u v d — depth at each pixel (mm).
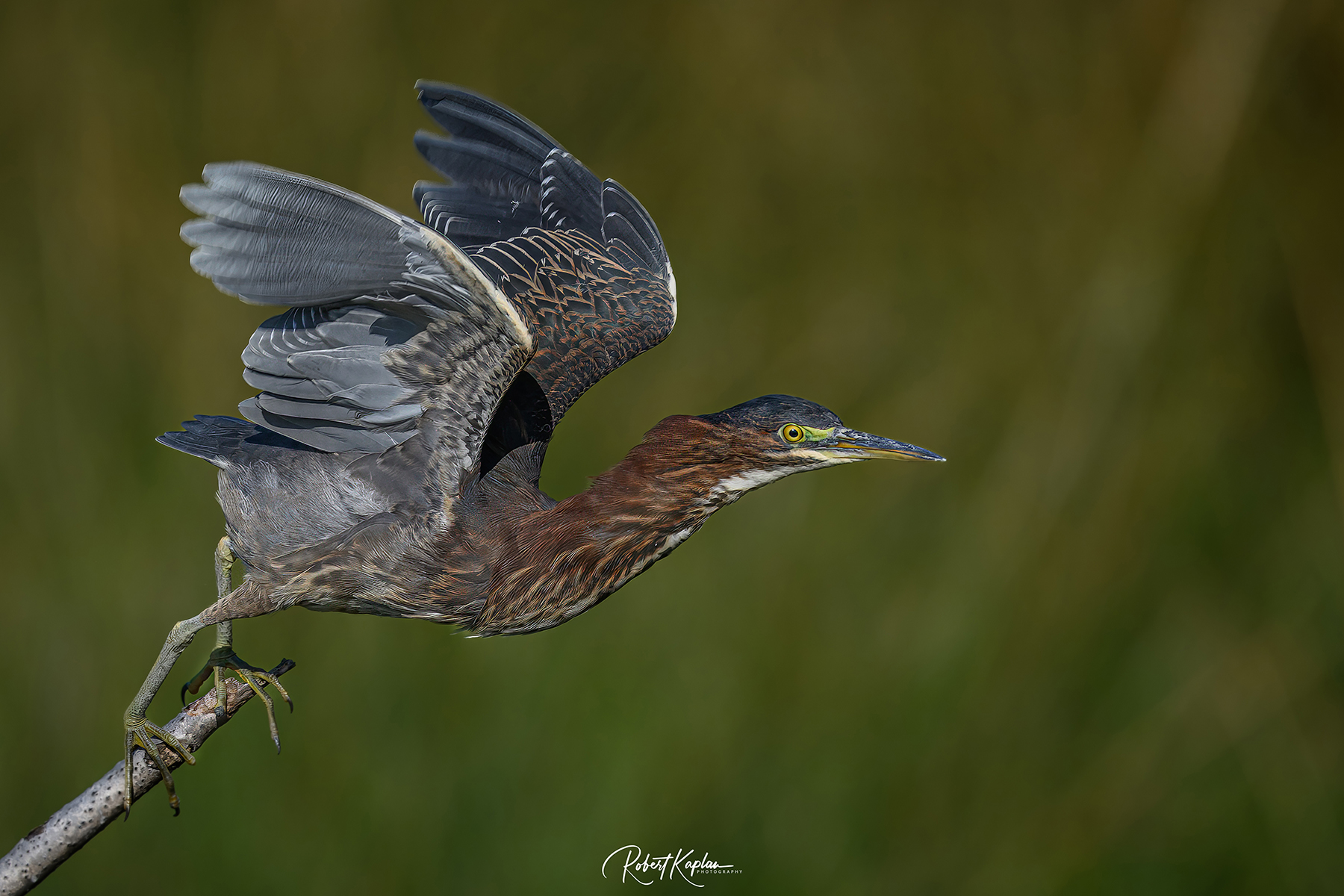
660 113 13086
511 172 8367
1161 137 13047
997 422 11867
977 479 11500
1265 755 10023
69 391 10578
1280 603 11086
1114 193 12922
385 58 12305
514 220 8359
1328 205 12977
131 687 9289
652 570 10016
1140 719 10203
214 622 6555
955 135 13344
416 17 12477
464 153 8211
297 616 9242
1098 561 11016
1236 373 12516
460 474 6629
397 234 5715
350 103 12078
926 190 13156
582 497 7035
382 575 6676
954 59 13555
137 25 11953
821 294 12594
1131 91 13266
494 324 6000
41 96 11672
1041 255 12820
